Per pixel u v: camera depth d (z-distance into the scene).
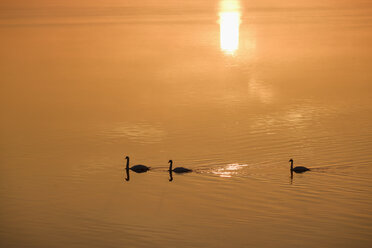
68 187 50.59
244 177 52.09
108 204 46.16
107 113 81.75
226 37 191.50
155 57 143.12
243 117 77.56
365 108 81.25
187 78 111.44
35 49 160.50
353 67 119.50
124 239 39.50
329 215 42.75
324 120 74.56
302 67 121.81
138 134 69.44
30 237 39.88
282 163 55.94
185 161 57.59
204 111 82.00
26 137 68.75
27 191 49.50
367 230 40.09
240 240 38.88
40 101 91.06
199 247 38.06
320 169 53.75
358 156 57.47
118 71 121.12
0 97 94.38
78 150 62.75
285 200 45.94
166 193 48.59
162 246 38.16
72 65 130.12
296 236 39.41
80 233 40.66
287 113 79.31
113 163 57.72
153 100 90.81
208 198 47.00
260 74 114.56
